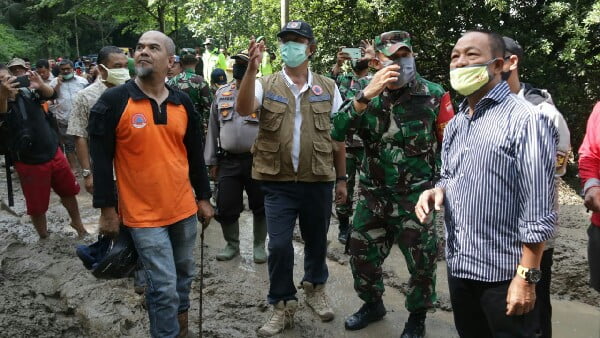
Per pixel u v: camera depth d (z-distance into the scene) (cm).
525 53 988
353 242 366
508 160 223
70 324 396
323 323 396
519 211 224
